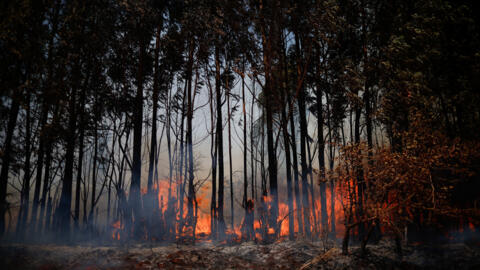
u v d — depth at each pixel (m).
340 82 13.34
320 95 13.66
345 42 13.77
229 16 12.87
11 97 9.27
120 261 7.06
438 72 9.76
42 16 10.33
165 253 7.72
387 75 11.52
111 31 13.72
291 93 13.49
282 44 13.05
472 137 9.12
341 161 7.89
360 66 13.57
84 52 12.80
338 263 7.27
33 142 11.62
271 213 11.18
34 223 11.62
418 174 7.04
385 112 10.45
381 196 7.54
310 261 7.42
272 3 11.77
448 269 6.86
